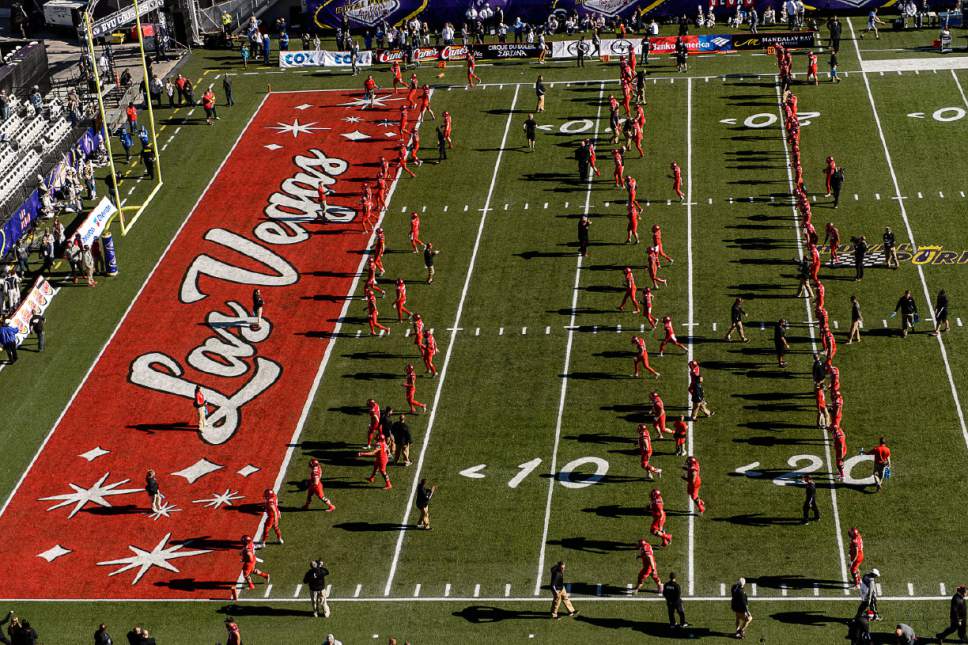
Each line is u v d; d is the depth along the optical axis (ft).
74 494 170.30
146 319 204.33
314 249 219.41
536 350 189.98
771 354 185.37
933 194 221.25
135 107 270.46
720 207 221.87
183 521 164.45
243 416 181.78
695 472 156.04
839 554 151.33
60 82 282.36
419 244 217.77
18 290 209.56
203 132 260.21
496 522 159.63
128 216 232.32
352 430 177.47
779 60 257.75
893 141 238.48
